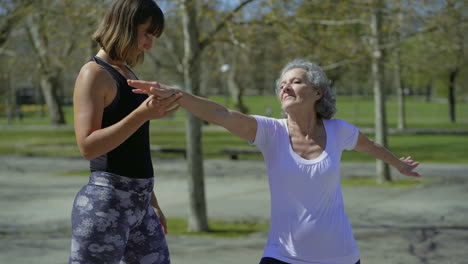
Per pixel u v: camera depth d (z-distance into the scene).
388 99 71.88
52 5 8.23
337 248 2.87
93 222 2.57
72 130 33.62
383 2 8.92
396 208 9.45
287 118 3.08
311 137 2.97
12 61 9.85
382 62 9.84
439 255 6.21
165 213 9.39
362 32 10.15
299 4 8.12
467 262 5.89
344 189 11.86
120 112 2.63
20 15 8.27
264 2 7.81
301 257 2.85
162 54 14.62
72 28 8.37
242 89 37.19
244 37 8.05
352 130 3.11
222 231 7.91
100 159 2.63
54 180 13.66
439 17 9.73
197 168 7.92
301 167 2.85
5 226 8.11
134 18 2.62
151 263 2.83
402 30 11.12
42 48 9.37
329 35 8.83
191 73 7.94
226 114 2.82
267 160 2.95
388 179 12.81
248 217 8.98
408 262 5.91
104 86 2.55
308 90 2.95
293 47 8.48
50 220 8.62
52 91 37.16
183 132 32.00
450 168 15.16
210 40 8.04
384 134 12.96
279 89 3.07
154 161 18.12
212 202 10.42
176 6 8.55
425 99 77.69
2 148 22.70
